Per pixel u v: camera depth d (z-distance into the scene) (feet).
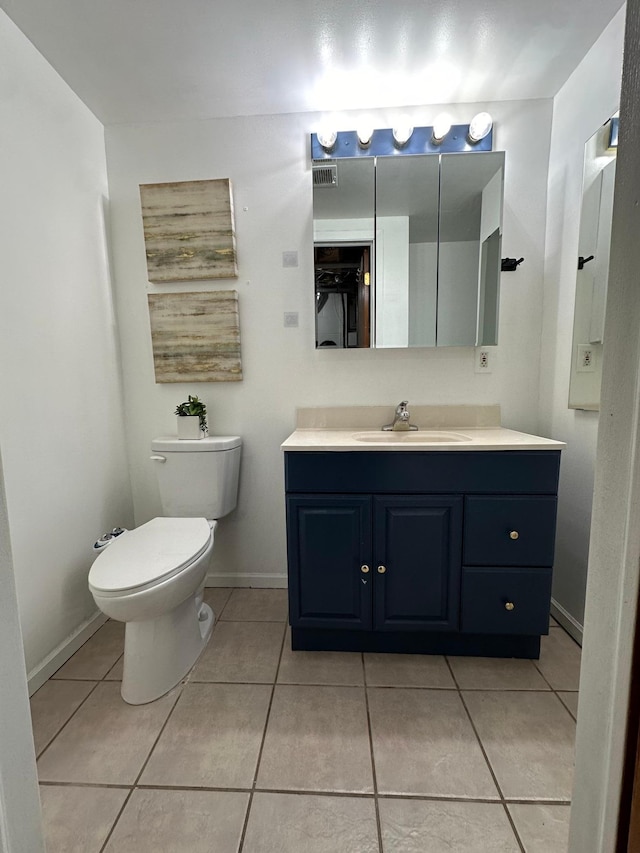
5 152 4.11
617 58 4.22
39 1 3.92
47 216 4.70
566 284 5.24
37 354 4.50
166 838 2.93
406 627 4.68
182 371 6.08
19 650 1.70
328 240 5.74
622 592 1.51
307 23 4.20
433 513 4.52
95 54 4.59
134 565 4.12
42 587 4.52
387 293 5.78
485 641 4.78
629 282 1.44
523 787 3.27
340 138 5.60
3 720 1.61
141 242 5.98
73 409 5.09
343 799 3.18
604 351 1.60
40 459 4.52
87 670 4.67
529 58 4.75
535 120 5.51
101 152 5.76
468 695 4.21
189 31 4.29
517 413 5.98
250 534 6.43
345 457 4.54
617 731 1.54
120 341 6.18
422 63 4.80
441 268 5.71
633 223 1.42
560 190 5.34
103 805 3.16
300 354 6.05
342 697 4.19
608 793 1.60
